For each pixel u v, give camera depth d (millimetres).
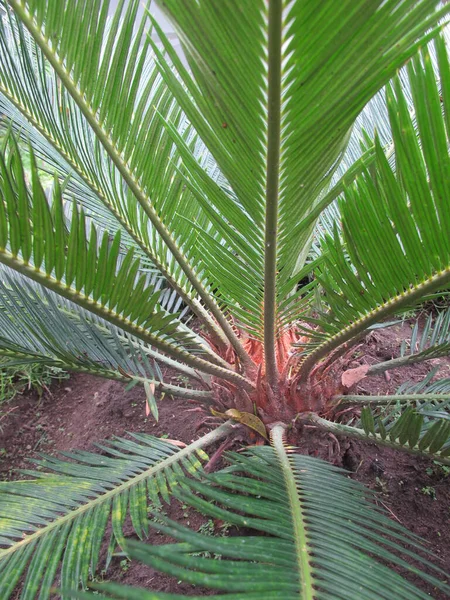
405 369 875
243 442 587
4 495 435
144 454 511
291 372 606
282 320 560
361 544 330
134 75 469
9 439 871
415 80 302
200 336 757
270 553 278
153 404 507
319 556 300
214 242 485
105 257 417
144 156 512
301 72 285
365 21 259
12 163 397
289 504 354
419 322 979
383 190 365
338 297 451
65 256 416
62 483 456
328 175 415
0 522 405
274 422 578
